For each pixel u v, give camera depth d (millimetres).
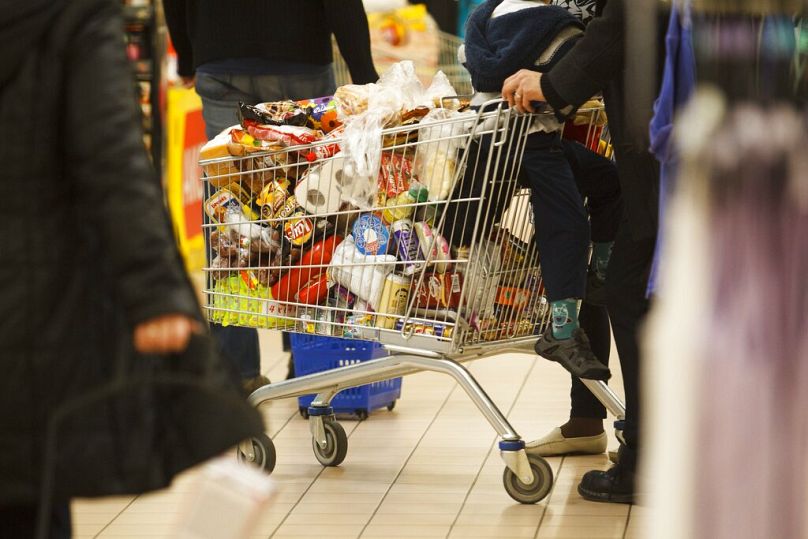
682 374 3238
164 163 14594
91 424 4141
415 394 10531
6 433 4168
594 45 6652
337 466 8383
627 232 6965
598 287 7941
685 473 3252
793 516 3236
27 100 4156
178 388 4203
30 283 4168
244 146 7777
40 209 4188
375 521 7191
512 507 7387
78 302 4219
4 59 4125
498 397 10266
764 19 3303
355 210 7566
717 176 3238
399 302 7473
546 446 8492
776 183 3219
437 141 7195
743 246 3217
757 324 3203
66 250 4219
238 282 8078
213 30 9750
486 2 7562
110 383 4145
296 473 8242
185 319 4047
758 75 3266
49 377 4172
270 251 7891
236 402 4184
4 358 4156
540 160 7238
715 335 3215
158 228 4074
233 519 3906
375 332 7531
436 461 8453
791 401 3205
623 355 7105
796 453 3219
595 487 7422
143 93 13891
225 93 9828
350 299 7727
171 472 4188
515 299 7562
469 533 6930
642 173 6605
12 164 4160
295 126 7824
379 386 9711
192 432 4180
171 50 14570
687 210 3270
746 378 3203
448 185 7219
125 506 7535
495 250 7391
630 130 5406
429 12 20734
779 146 3215
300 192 7684
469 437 9070
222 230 8078
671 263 3287
